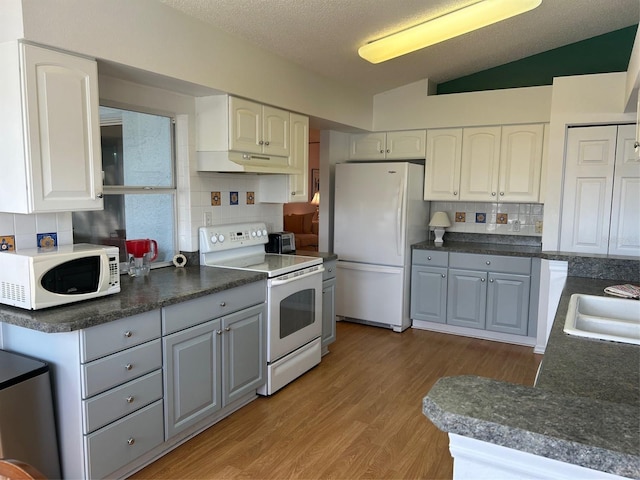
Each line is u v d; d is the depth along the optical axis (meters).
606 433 0.80
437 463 2.41
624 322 1.98
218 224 3.45
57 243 2.45
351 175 4.65
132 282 2.69
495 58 4.27
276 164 3.45
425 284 4.56
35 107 2.00
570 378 1.34
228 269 3.13
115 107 2.68
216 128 3.08
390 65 3.98
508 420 0.84
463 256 4.34
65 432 2.04
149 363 2.25
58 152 2.10
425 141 4.65
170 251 3.23
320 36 3.15
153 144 3.02
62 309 2.07
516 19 3.45
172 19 2.54
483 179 4.42
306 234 8.55
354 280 4.75
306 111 3.74
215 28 2.82
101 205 2.30
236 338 2.81
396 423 2.81
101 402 2.04
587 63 4.14
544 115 4.10
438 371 3.61
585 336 1.75
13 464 0.93
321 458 2.44
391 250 4.51
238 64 3.02
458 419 0.85
